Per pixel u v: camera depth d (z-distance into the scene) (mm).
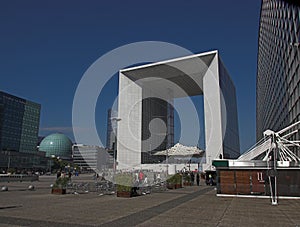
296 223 9234
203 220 9609
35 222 8969
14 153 90500
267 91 51781
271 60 44438
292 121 28047
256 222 9359
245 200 16047
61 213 10781
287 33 29703
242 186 18312
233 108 79062
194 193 20578
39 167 100000
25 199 15641
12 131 97562
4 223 8766
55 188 18984
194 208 12516
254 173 18297
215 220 9633
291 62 27844
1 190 21312
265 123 58656
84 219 9594
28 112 106250
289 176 17484
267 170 16734
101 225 8656
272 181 17688
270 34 44500
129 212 11195
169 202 14758
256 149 21422
